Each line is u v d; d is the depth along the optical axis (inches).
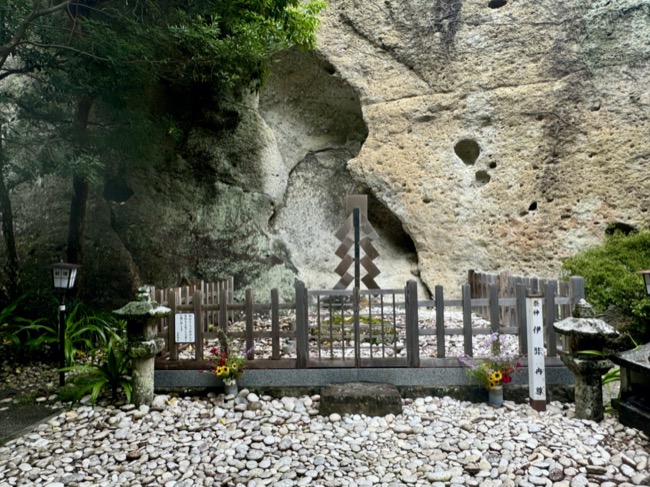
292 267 310.7
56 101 211.0
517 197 274.1
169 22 197.9
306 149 354.0
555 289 142.8
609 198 254.1
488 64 287.4
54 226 256.2
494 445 109.3
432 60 298.4
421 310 272.2
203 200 288.7
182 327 145.4
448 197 288.7
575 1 273.0
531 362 131.7
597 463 101.7
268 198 311.6
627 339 185.2
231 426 122.5
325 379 141.3
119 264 254.7
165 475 99.7
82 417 131.3
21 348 194.7
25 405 145.7
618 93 258.1
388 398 127.0
